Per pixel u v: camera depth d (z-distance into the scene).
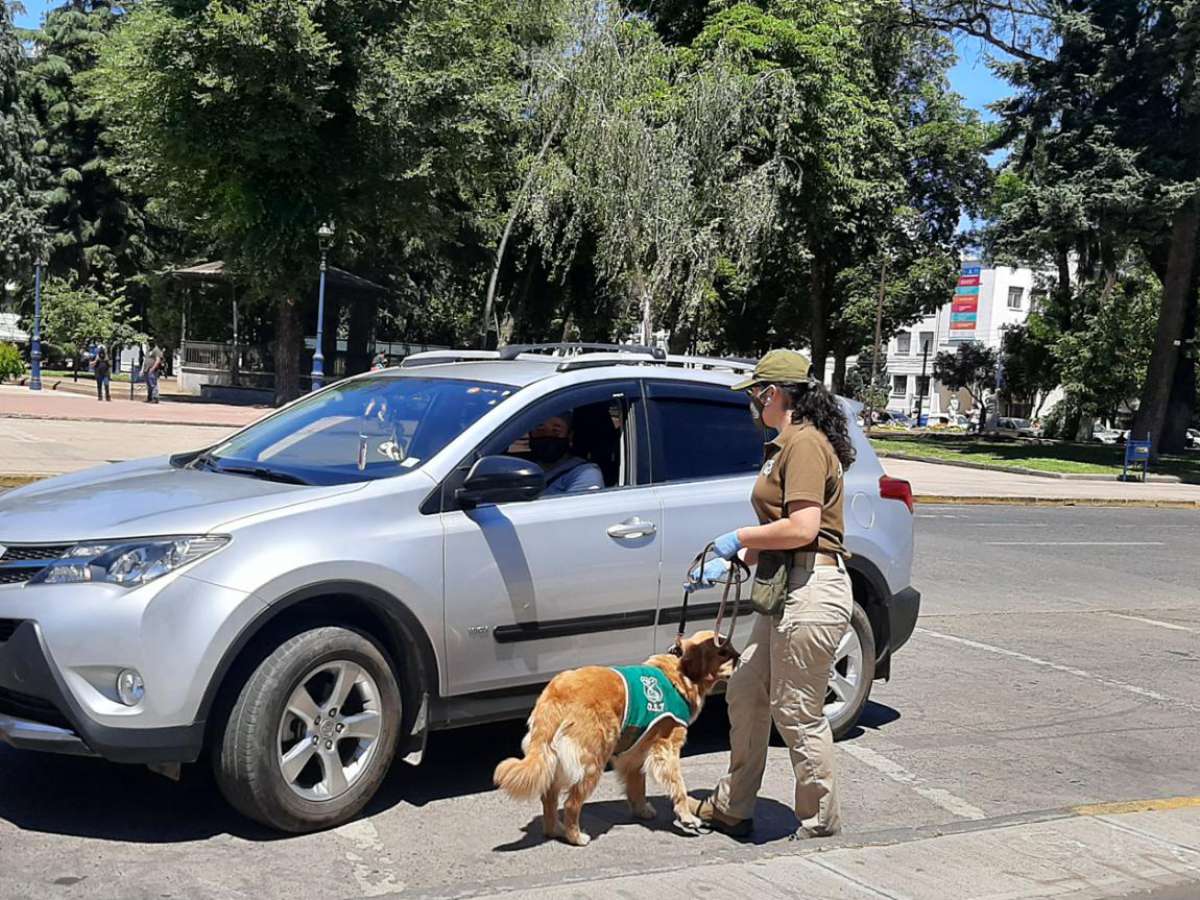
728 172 29.64
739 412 6.21
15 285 59.62
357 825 4.86
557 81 28.94
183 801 5.02
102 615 4.36
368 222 38.16
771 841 4.97
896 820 5.50
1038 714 7.69
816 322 46.88
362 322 47.59
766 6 32.72
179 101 33.62
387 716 4.86
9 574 4.57
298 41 31.69
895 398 96.19
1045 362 60.00
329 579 4.64
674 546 5.68
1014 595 12.53
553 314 50.16
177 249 62.28
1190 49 34.19
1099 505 25.62
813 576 4.59
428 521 4.99
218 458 5.81
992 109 40.19
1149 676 9.04
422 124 35.34
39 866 4.28
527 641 5.23
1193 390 48.06
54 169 59.56
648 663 4.77
